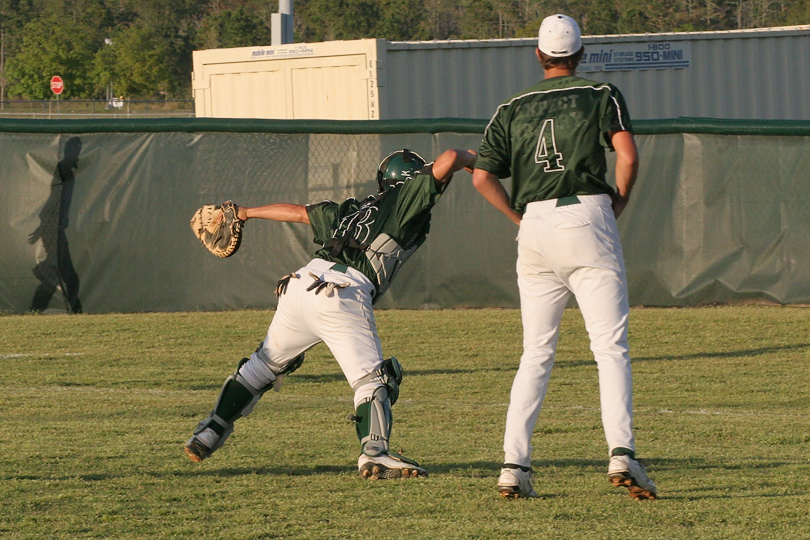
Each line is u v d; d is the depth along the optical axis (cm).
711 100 5719
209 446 1673
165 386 2741
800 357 3181
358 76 5378
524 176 1492
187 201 4172
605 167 1473
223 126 4166
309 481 1636
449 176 1612
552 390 2689
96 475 1681
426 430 2161
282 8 6144
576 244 1445
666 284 4156
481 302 4184
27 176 4153
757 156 4112
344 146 4166
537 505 1476
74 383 2780
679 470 1738
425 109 5394
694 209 4134
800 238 4112
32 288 4166
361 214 1652
